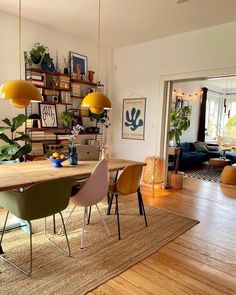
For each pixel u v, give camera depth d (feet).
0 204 7.09
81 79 15.83
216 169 22.85
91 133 16.44
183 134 25.20
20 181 6.64
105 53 17.66
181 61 14.40
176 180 15.80
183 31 14.02
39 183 6.30
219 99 30.86
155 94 15.75
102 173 8.04
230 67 12.57
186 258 7.70
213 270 7.11
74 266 7.06
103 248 8.11
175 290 6.22
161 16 12.12
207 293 6.16
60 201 7.02
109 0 10.66
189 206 12.59
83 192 7.84
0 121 12.65
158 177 15.34
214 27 13.03
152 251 8.02
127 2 10.78
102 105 9.46
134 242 8.59
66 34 15.11
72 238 8.71
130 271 6.95
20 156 11.66
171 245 8.50
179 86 23.04
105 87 17.95
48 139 13.92
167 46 14.98
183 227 9.96
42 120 13.87
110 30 14.29
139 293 6.07
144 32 14.37
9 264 7.07
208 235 9.33
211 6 10.91
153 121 15.97
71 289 6.11
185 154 22.12
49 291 6.02
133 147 17.26
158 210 11.85
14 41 12.80
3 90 6.99
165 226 10.00
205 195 14.62
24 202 6.26
